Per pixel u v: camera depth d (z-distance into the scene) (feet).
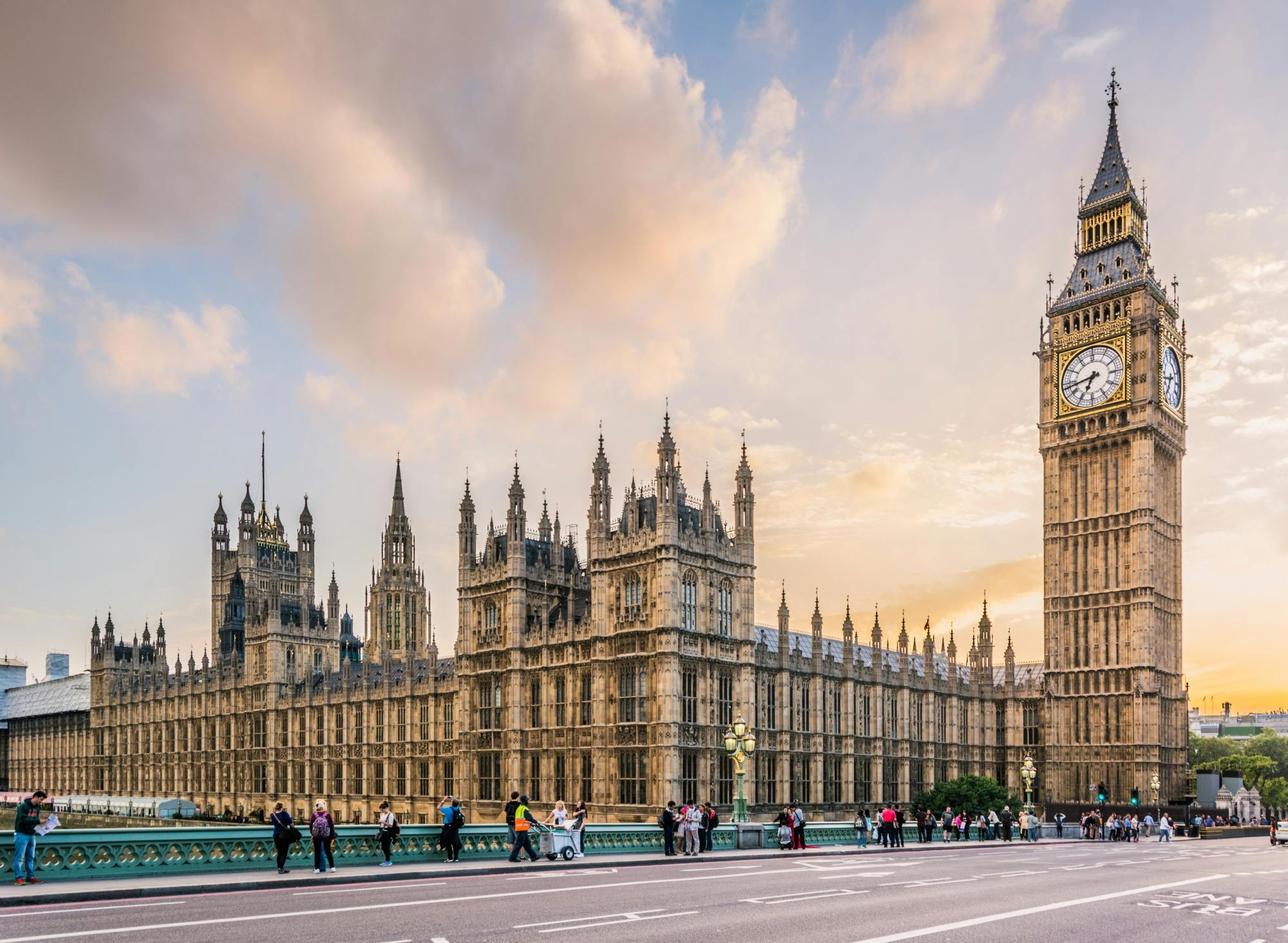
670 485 266.36
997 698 439.22
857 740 350.43
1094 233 446.60
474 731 315.78
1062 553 431.84
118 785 599.98
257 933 87.97
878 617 367.66
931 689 388.78
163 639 597.93
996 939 89.30
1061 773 418.72
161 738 563.48
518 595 304.50
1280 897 126.31
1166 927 98.68
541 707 297.94
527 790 298.15
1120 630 411.13
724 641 279.28
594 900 111.86
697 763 266.16
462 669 319.88
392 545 577.43
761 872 152.76
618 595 278.05
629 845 184.96
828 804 327.26
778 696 311.27
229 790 500.33
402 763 385.09
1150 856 213.05
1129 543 412.57
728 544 285.84
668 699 259.19
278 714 470.80
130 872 126.21
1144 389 414.41
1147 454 411.34
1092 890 132.16
